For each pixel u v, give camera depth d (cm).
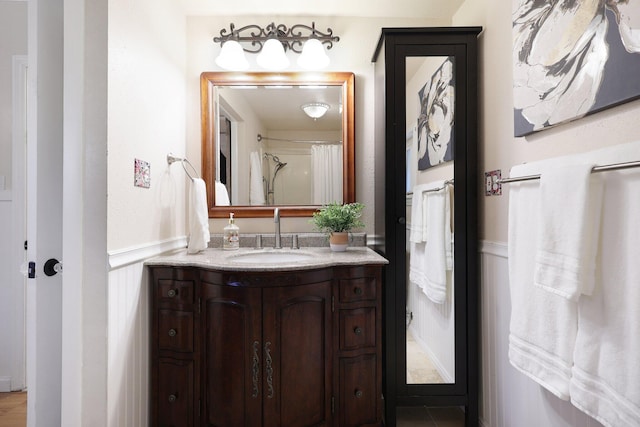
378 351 149
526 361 112
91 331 116
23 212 190
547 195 99
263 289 135
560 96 107
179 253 170
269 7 190
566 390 96
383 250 167
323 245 191
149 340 146
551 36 111
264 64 188
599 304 87
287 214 196
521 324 115
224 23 198
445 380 160
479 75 163
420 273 160
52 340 118
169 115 170
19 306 192
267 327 135
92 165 116
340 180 197
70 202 115
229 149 196
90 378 116
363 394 147
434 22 202
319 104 197
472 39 160
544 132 118
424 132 161
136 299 136
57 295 120
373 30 201
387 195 161
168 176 168
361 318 148
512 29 133
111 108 119
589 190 88
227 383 137
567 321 96
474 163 159
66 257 115
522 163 130
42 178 116
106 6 116
